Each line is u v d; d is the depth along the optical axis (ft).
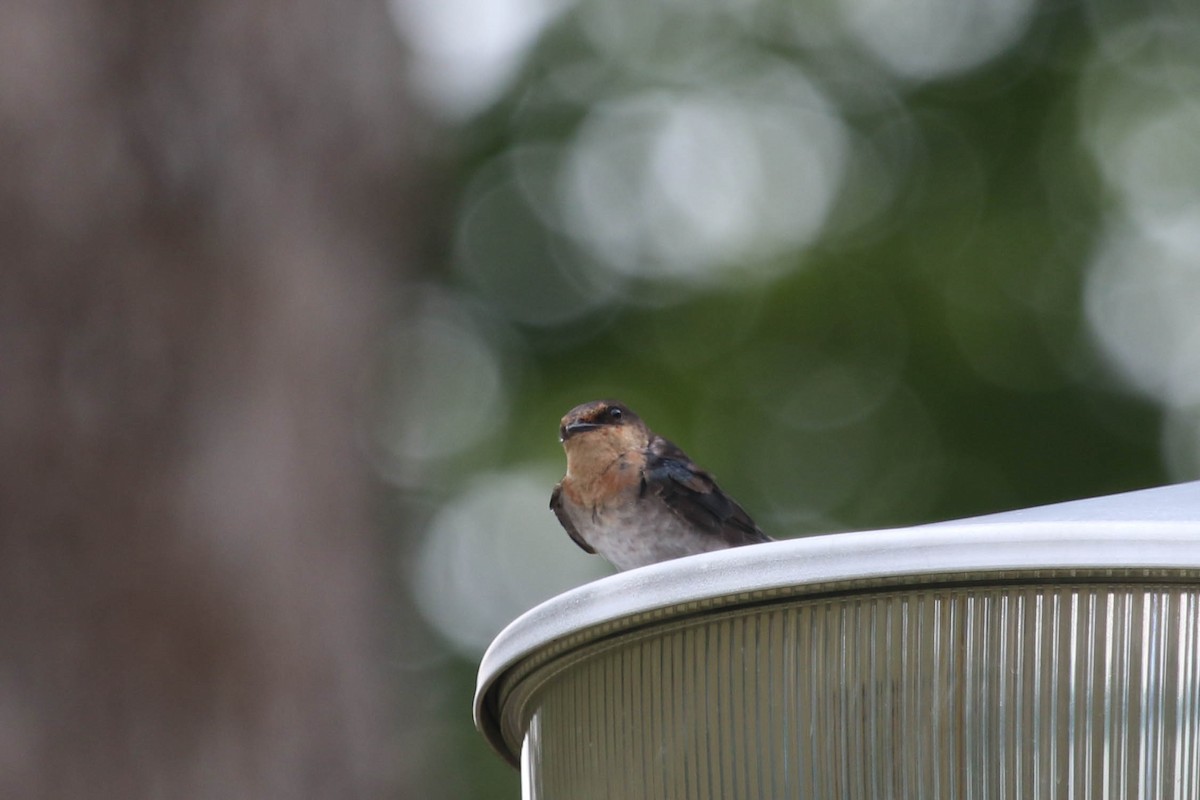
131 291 38.83
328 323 42.16
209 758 37.47
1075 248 71.41
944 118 74.95
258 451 39.75
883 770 15.55
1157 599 15.08
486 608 68.74
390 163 44.68
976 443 67.41
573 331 72.59
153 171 39.73
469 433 71.05
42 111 38.70
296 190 42.11
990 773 15.20
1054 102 74.38
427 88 47.93
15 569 36.86
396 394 45.60
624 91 78.02
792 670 16.10
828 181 74.74
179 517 38.29
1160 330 69.87
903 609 15.74
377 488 43.45
